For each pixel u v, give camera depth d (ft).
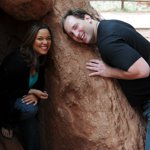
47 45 9.11
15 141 10.43
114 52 8.68
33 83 9.46
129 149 9.45
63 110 9.83
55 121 10.23
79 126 9.68
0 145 10.09
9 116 9.52
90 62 9.59
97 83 9.52
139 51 9.17
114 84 9.68
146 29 20.79
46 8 9.16
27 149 10.31
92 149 9.64
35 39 8.95
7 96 9.28
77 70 9.50
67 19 9.28
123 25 9.17
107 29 8.87
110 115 9.51
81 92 9.51
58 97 9.83
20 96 9.39
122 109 9.62
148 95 9.44
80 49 9.65
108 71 9.41
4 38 10.23
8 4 8.89
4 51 10.26
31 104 9.45
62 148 10.46
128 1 24.49
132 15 22.79
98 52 9.77
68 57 9.50
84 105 9.52
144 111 9.58
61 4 9.86
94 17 10.42
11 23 10.02
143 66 8.68
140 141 9.64
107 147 9.45
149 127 9.34
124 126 9.55
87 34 9.29
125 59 8.62
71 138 10.02
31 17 9.27
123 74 9.07
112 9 23.81
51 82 9.89
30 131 10.12
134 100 9.60
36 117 10.75
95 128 9.50
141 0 24.32
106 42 8.75
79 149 9.96
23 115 9.50
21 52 8.98
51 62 9.66
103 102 9.51
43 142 11.01
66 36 9.57
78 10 9.36
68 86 9.53
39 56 9.27
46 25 9.06
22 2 8.79
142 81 9.29
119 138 9.45
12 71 8.98
